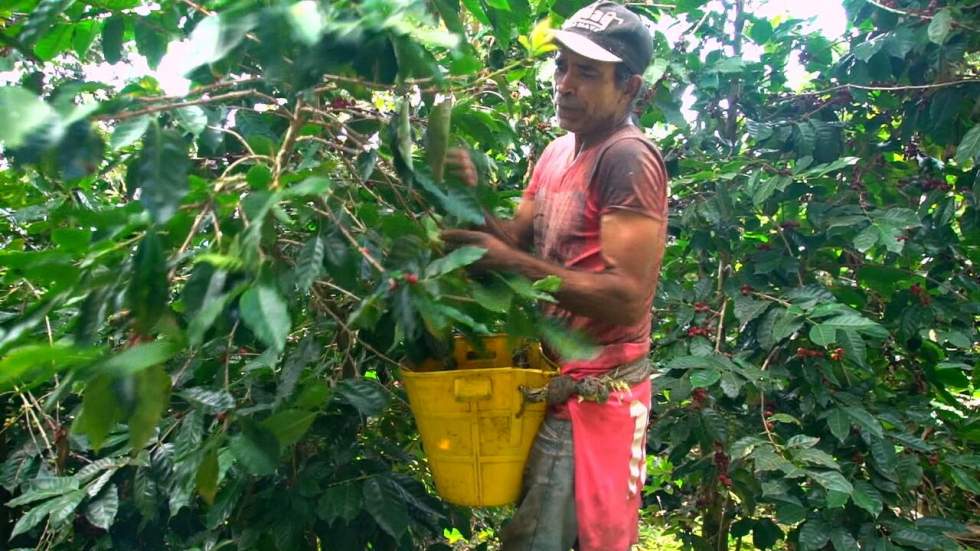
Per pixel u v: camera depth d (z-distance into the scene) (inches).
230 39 37.2
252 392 70.4
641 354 66.5
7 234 82.2
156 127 39.1
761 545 101.8
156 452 69.8
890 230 92.5
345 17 41.6
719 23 112.3
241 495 73.0
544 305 69.1
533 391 62.7
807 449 82.2
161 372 39.2
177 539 78.5
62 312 67.4
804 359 94.7
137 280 39.1
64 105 36.0
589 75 63.1
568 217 65.8
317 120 57.0
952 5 100.6
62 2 49.1
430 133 51.6
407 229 54.1
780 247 103.6
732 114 113.3
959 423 102.1
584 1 82.0
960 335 97.4
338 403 74.0
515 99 98.8
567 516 64.4
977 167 108.2
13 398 75.2
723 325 101.7
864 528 86.5
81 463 80.6
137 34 63.2
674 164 111.4
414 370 68.1
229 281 42.9
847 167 110.3
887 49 102.3
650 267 61.6
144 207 37.5
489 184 77.5
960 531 86.4
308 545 76.0
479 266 55.7
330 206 54.7
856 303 102.9
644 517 127.9
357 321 52.9
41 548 76.8
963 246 107.0
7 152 46.0
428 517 79.4
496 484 64.1
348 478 71.8
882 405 94.7
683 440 93.2
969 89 101.0
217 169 67.6
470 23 96.1
